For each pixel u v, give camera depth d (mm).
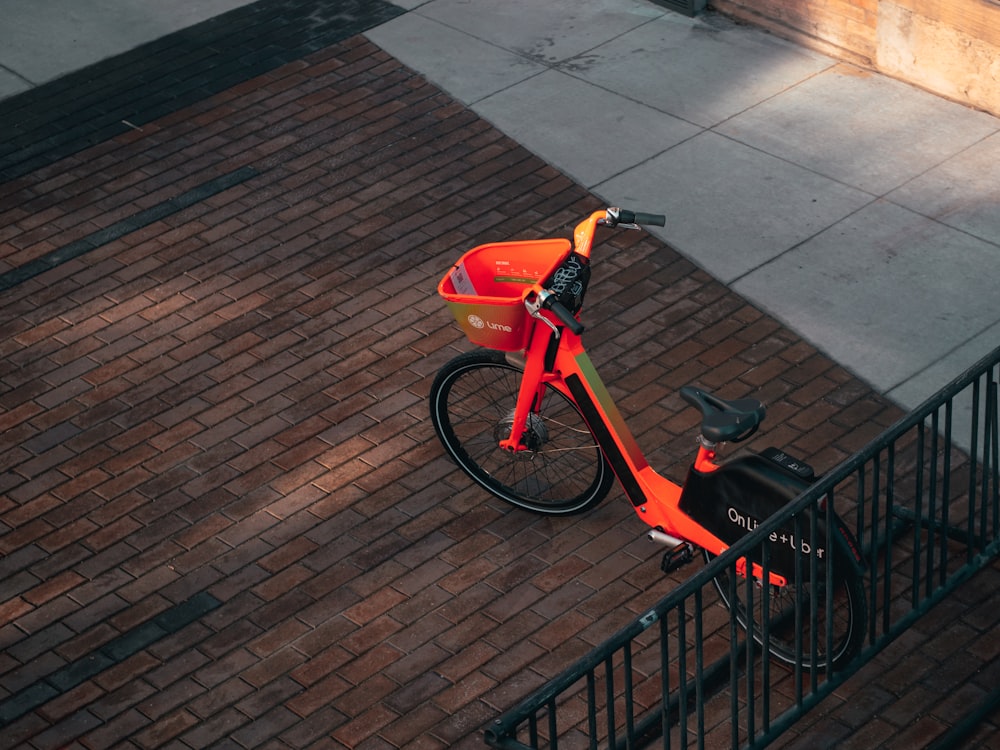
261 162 8633
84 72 9789
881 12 8758
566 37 9805
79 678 5305
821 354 6734
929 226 7535
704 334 6941
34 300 7562
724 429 4777
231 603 5602
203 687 5227
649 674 5117
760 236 7609
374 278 7523
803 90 8898
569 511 5816
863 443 6168
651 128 8656
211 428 6562
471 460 6020
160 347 7137
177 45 10039
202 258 7801
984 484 4844
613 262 7520
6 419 6727
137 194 8422
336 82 9438
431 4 10398
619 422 5305
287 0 10594
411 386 6727
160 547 5906
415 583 5633
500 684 5145
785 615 5180
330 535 5902
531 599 5508
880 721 4848
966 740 4730
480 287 5480
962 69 8469
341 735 4988
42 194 8492
